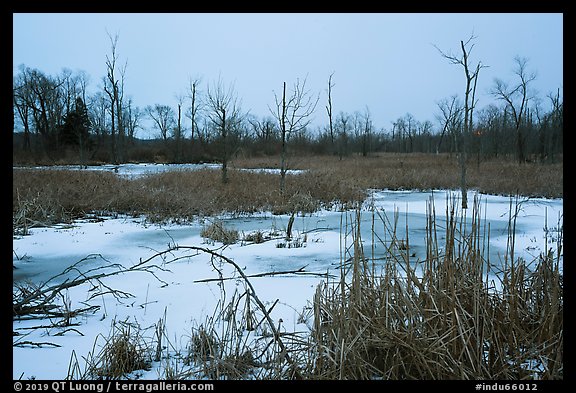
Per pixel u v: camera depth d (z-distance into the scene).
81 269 7.43
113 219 12.83
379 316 3.52
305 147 46.44
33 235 10.40
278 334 3.57
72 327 4.65
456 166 26.75
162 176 18.80
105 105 46.22
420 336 3.37
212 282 6.35
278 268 7.27
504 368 3.28
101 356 3.77
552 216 13.01
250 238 9.73
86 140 42.69
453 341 3.39
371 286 3.78
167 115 51.81
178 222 12.16
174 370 3.60
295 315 4.82
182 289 6.01
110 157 40.06
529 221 12.21
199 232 10.85
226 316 4.83
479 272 3.86
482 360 3.39
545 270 4.16
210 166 30.72
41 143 44.50
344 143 44.72
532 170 22.22
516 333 3.61
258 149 39.81
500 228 11.03
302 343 3.51
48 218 11.91
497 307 3.76
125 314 5.04
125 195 14.01
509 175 21.30
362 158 38.97
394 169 25.55
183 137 44.47
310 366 3.32
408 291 3.59
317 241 9.59
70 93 47.03
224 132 18.11
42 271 7.36
